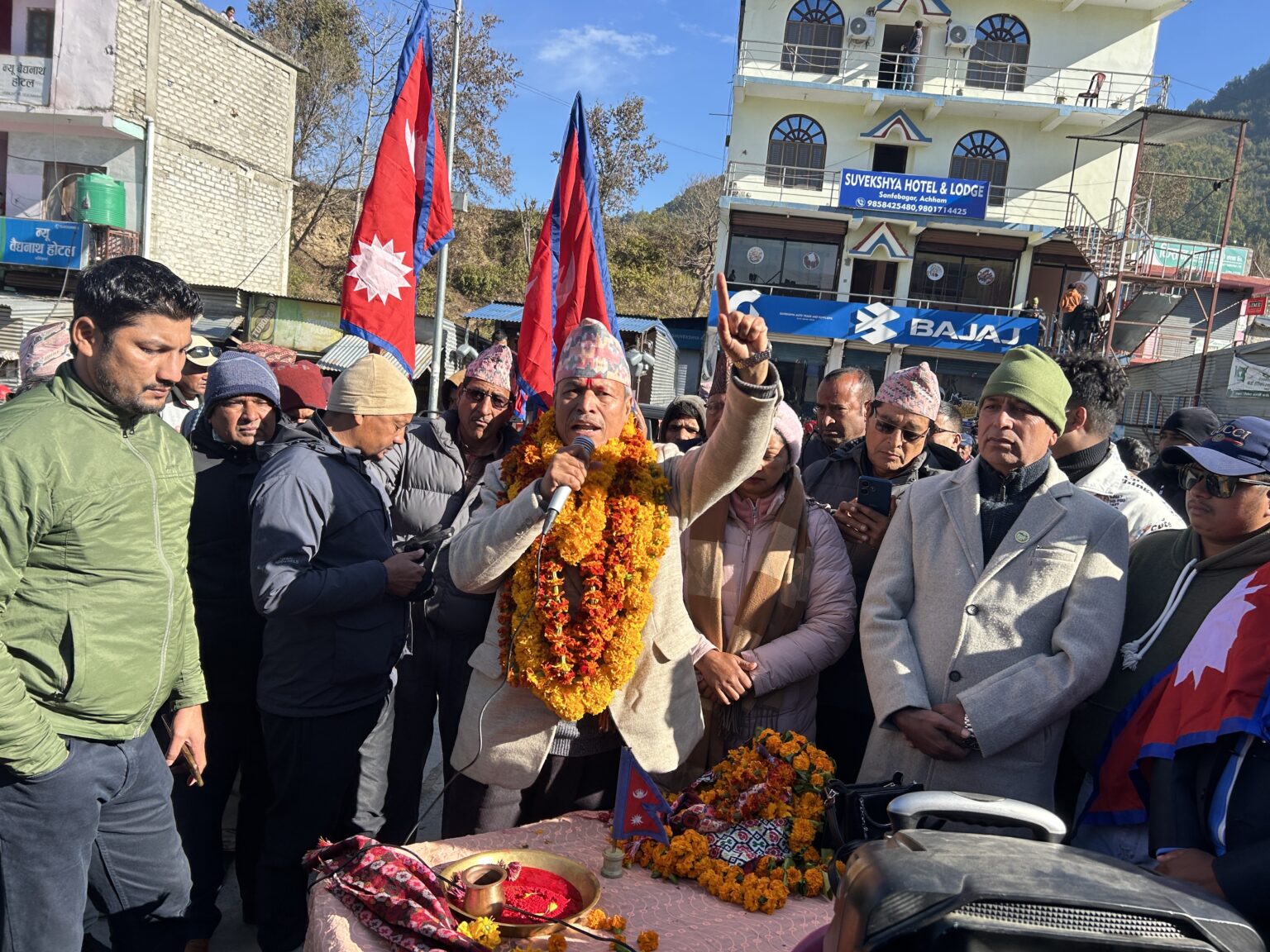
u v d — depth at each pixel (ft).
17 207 53.01
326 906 5.44
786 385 69.92
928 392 9.44
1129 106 66.18
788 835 6.31
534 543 6.64
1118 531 7.38
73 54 49.96
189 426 13.07
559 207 14.55
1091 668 6.80
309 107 85.10
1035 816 4.09
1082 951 3.00
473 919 5.30
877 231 67.05
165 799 7.36
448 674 10.46
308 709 8.43
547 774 7.28
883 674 7.39
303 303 49.37
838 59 67.82
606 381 6.72
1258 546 6.46
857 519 8.95
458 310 89.76
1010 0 67.10
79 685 6.38
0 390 27.71
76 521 6.27
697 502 6.96
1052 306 70.38
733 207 67.92
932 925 2.98
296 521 8.19
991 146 68.64
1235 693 5.04
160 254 54.90
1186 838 5.11
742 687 8.05
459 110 89.35
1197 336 75.87
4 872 6.32
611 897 5.77
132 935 7.21
